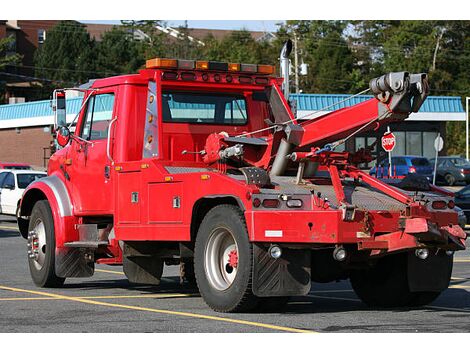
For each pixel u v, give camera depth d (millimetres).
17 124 64875
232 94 12984
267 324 9875
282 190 10562
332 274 11492
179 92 12633
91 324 9859
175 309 11180
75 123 13977
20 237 25125
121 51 106750
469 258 19359
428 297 11648
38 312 10867
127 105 12672
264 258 10383
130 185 12203
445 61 92562
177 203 11344
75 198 13555
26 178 31438
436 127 62062
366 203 10570
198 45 108125
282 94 13086
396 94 10227
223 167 11742
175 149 12461
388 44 94188
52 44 106000
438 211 10750
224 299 10703
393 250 10398
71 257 13469
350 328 9617
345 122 10805
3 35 109750
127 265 12539
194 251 11250
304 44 96875
